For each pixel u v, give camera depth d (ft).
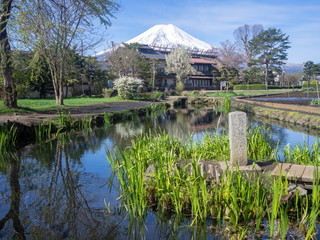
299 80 219.82
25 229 11.93
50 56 60.64
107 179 19.06
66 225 12.29
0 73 51.98
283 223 10.52
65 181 18.65
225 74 210.79
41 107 63.10
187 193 14.08
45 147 30.50
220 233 11.48
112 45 154.30
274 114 56.75
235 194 12.05
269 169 17.42
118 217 13.19
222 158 20.74
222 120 57.06
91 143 32.71
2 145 28.58
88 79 138.62
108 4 66.80
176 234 11.60
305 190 13.53
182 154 21.94
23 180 18.88
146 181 15.76
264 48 226.17
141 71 161.58
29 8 48.44
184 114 73.82
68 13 64.23
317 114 47.52
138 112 71.82
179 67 189.26
